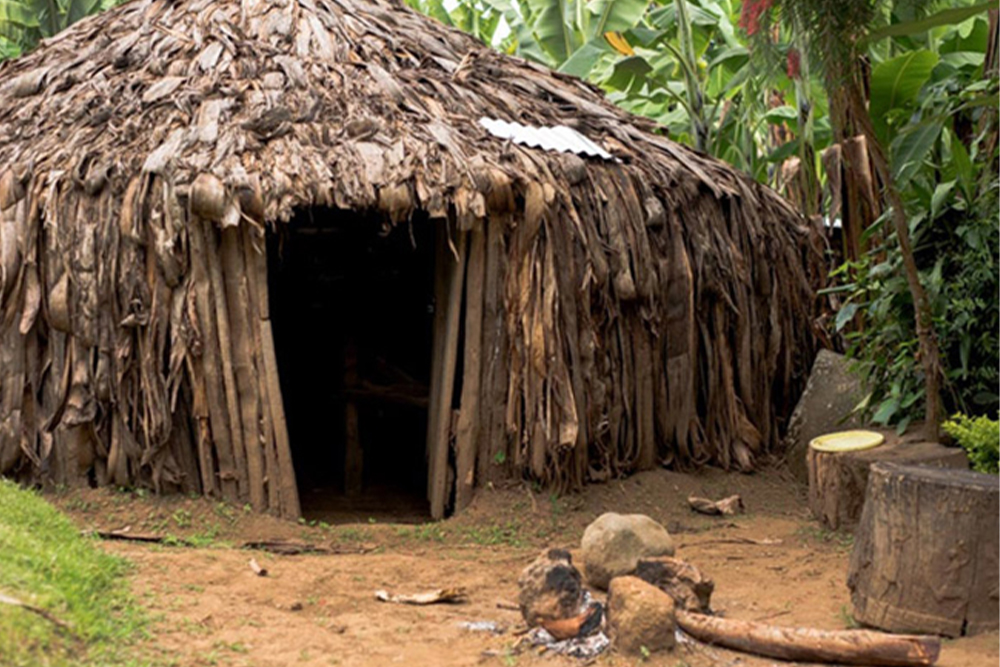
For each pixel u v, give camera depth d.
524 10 13.24
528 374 7.75
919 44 10.02
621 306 8.26
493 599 5.95
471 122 8.23
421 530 7.47
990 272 7.62
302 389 10.69
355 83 8.26
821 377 9.05
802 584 6.38
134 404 7.54
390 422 10.49
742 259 8.97
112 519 7.30
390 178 7.54
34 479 7.66
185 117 7.89
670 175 8.66
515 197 7.80
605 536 5.98
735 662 4.95
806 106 10.34
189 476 7.58
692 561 6.86
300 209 9.70
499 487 7.83
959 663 4.90
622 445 8.32
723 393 8.85
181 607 5.38
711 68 11.23
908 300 7.98
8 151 8.15
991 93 7.95
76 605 4.82
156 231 7.42
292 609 5.63
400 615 5.60
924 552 5.29
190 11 8.95
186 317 7.42
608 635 5.05
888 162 8.69
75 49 9.13
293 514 7.52
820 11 6.68
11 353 7.64
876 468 5.55
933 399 7.56
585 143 8.44
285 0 8.91
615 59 12.48
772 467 9.02
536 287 7.75
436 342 8.18
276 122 7.77
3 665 4.03
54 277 7.61
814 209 10.38
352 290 10.12
